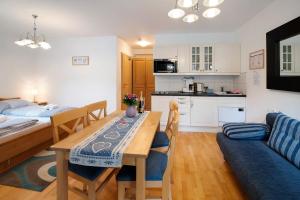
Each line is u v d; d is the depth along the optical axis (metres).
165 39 5.06
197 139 4.05
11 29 4.47
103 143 1.55
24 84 5.30
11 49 4.90
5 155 2.46
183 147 3.58
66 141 1.61
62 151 1.52
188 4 1.82
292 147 1.96
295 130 2.03
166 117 4.55
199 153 3.30
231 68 4.57
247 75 4.12
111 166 1.38
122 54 5.86
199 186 2.31
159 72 4.77
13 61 4.96
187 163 2.92
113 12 3.43
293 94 2.52
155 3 3.05
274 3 2.99
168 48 4.75
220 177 2.51
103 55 5.35
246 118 4.22
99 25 4.22
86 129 1.93
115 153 1.38
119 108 5.66
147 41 5.99
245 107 4.26
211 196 2.12
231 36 4.84
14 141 2.59
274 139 2.30
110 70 5.35
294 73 2.45
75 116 2.13
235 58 4.55
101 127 2.00
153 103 4.59
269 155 2.11
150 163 1.74
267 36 3.09
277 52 2.83
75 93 5.54
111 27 4.38
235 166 2.07
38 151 3.20
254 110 3.76
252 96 3.86
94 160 1.40
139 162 1.42
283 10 2.76
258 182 1.59
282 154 2.08
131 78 7.20
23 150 2.75
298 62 2.36
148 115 2.58
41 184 2.32
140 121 2.25
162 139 2.38
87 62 5.42
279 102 2.86
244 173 1.82
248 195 1.69
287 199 1.35
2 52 4.68
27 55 5.37
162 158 1.85
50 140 3.46
